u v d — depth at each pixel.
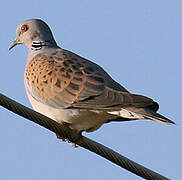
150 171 12.37
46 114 14.23
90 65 14.30
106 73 14.30
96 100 13.48
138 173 12.38
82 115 13.73
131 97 13.00
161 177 12.38
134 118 13.17
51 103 14.06
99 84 13.77
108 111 13.27
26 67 14.83
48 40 15.65
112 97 13.30
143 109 12.64
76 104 13.69
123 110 12.98
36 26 15.70
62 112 13.90
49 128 12.66
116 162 12.47
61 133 12.97
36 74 14.45
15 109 11.80
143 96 12.89
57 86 14.06
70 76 14.07
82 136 13.10
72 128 14.02
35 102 14.41
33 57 14.93
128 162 12.39
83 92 13.77
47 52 14.95
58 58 14.55
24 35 15.80
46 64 14.46
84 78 13.95
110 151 12.48
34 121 12.20
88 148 12.69
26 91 14.73
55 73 14.23
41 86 14.27
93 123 13.89
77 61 14.40
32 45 15.58
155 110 12.80
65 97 13.88
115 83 13.98
